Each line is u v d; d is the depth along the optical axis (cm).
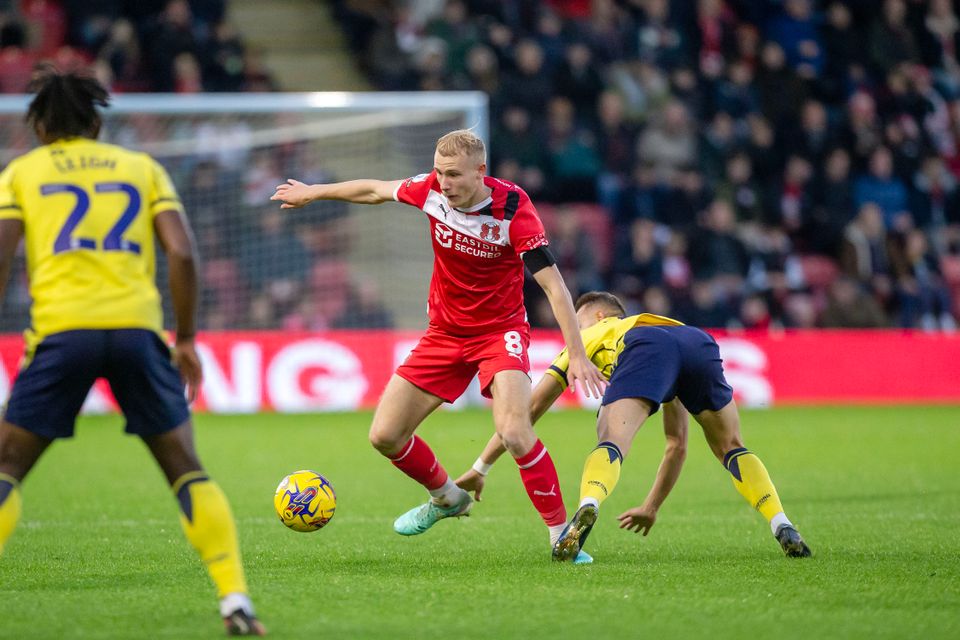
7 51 6075
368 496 3017
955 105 7531
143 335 1439
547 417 5288
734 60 7281
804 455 3944
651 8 7081
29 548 2192
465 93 6300
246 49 6556
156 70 6072
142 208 1480
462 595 1697
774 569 1911
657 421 5169
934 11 7756
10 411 1439
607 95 6450
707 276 6119
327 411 5388
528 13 6950
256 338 5384
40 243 1455
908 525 2473
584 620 1527
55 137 1520
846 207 6675
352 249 5634
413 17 7100
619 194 6281
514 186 1995
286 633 1452
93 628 1479
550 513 2014
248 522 2552
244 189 5550
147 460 3772
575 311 2125
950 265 6844
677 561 2006
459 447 4097
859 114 6988
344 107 5272
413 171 5578
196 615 1560
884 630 1470
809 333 5906
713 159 6662
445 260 2030
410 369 2089
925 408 5669
